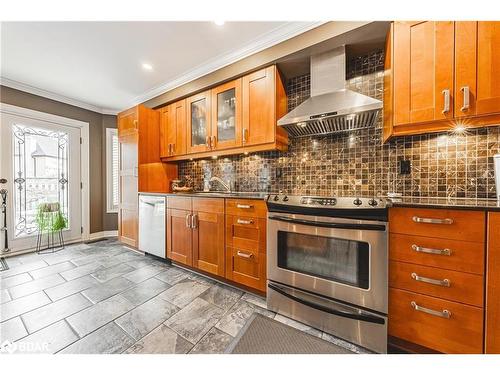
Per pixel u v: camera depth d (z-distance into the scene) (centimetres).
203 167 284
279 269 152
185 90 251
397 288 116
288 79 215
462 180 145
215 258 194
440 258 106
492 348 96
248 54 197
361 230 123
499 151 136
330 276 135
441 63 122
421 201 129
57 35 180
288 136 212
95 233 356
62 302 163
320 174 198
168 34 179
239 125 210
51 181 308
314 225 137
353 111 145
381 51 170
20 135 278
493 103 111
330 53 169
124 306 159
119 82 266
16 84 268
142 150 272
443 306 105
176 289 185
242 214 175
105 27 171
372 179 175
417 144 159
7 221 267
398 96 134
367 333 120
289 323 142
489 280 96
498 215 94
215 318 145
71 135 328
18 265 239
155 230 248
